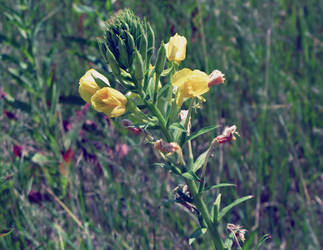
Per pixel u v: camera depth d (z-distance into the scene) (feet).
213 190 2.54
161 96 1.73
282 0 3.56
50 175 2.54
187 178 1.72
